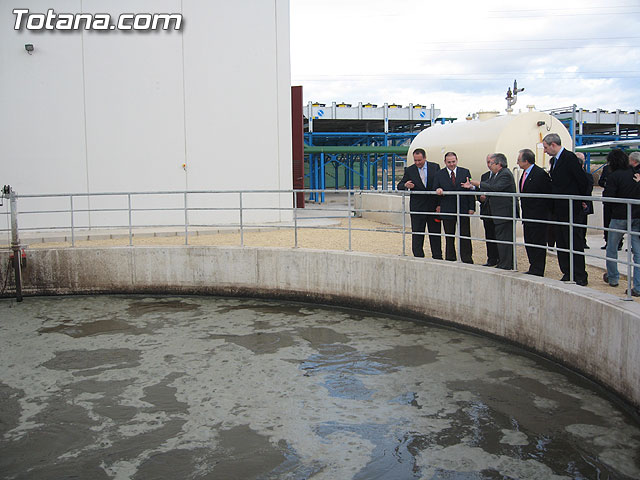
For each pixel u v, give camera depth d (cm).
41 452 574
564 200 809
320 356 824
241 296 1180
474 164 1289
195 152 1568
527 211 846
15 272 1183
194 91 1558
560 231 819
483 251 1160
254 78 1591
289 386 723
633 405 611
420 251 1038
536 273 846
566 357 734
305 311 1072
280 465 543
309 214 1964
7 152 1493
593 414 622
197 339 912
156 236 1411
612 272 809
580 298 704
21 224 1508
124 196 1541
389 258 1017
